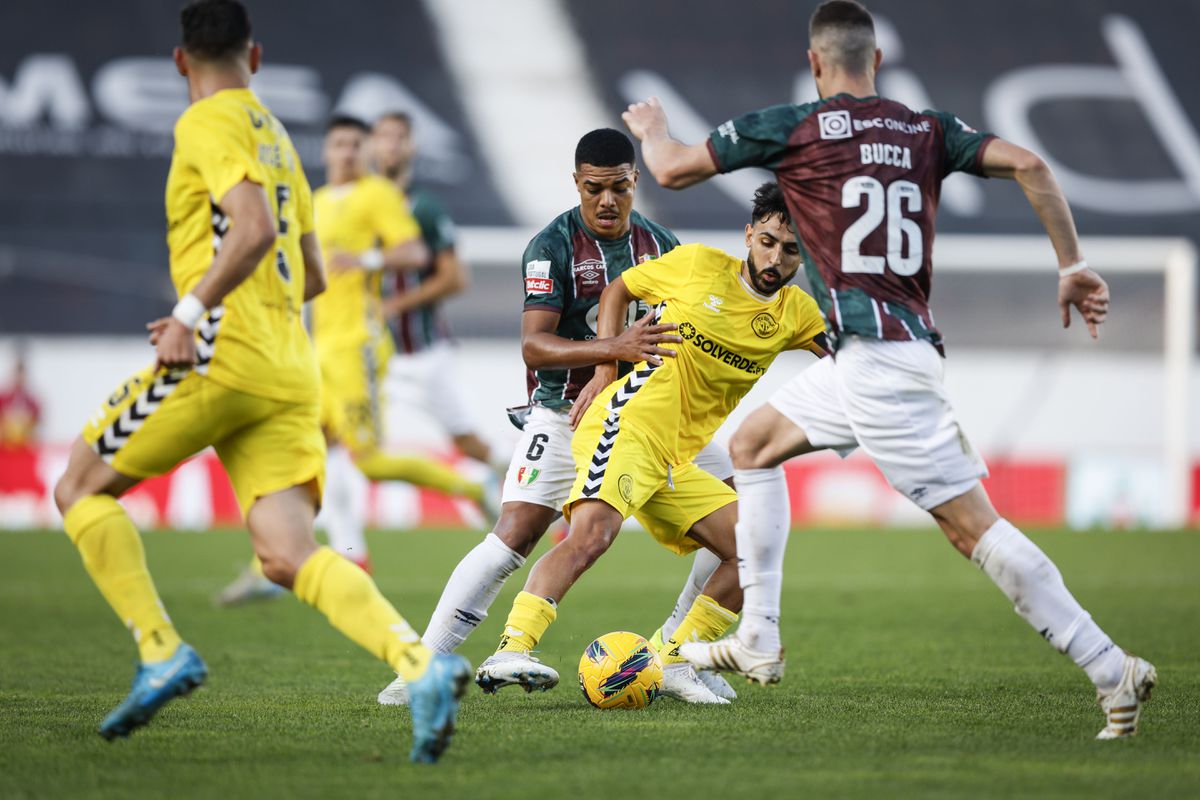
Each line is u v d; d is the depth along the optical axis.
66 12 87.56
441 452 62.00
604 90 87.88
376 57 87.94
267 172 16.00
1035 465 65.06
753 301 20.19
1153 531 59.69
